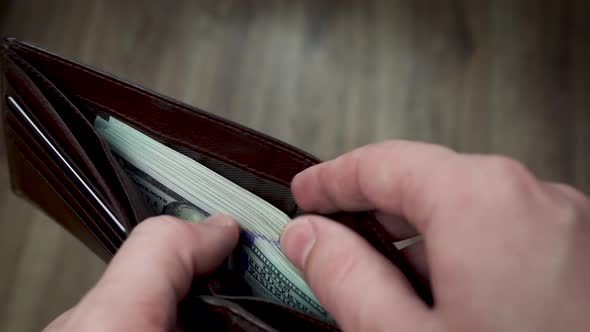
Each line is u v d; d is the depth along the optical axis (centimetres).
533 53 120
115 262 40
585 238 33
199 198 50
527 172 35
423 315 34
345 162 42
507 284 31
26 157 55
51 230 103
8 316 98
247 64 115
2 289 99
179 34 116
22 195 75
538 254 32
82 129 48
